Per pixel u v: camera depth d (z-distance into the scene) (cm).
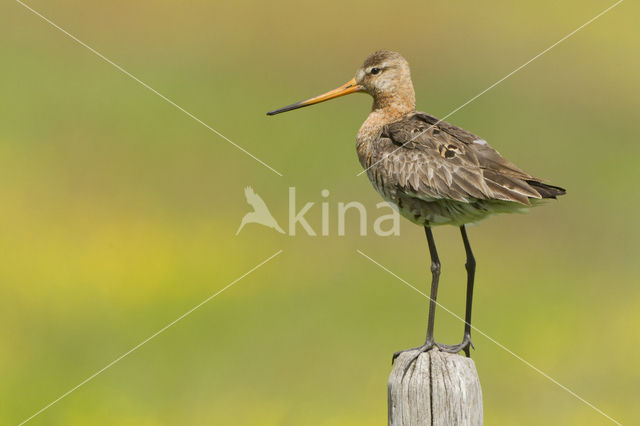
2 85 2508
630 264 1955
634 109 2611
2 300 1667
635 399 1445
